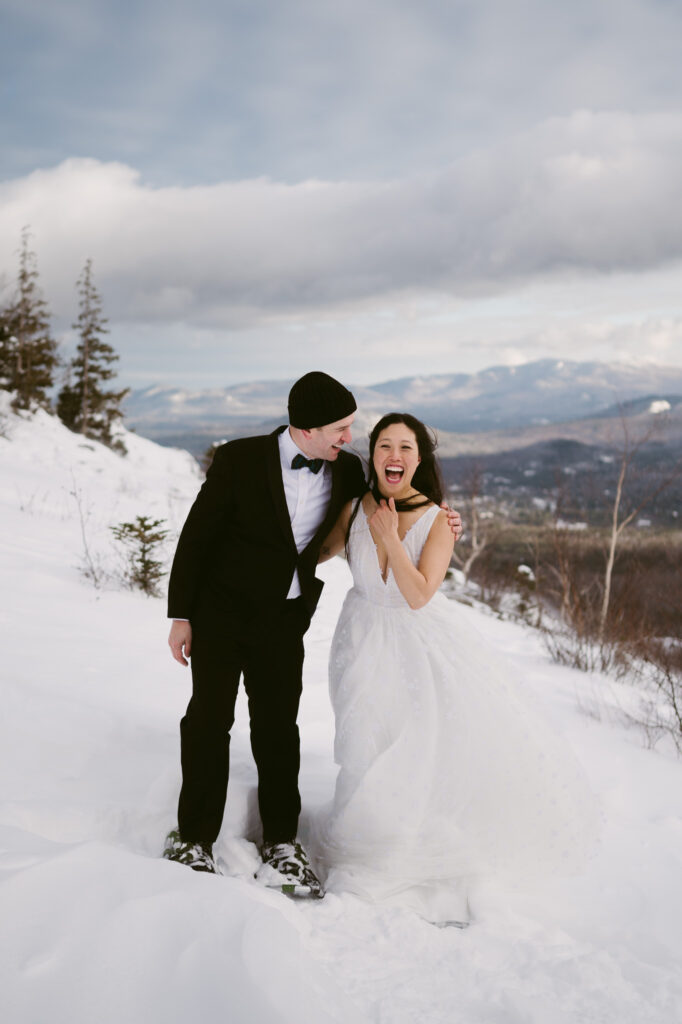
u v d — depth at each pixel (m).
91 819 2.76
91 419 35.62
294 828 2.85
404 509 2.92
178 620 2.79
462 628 2.95
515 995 1.94
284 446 2.76
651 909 2.80
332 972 2.04
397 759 2.71
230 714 2.78
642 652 8.09
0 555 7.03
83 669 4.41
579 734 4.95
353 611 2.99
